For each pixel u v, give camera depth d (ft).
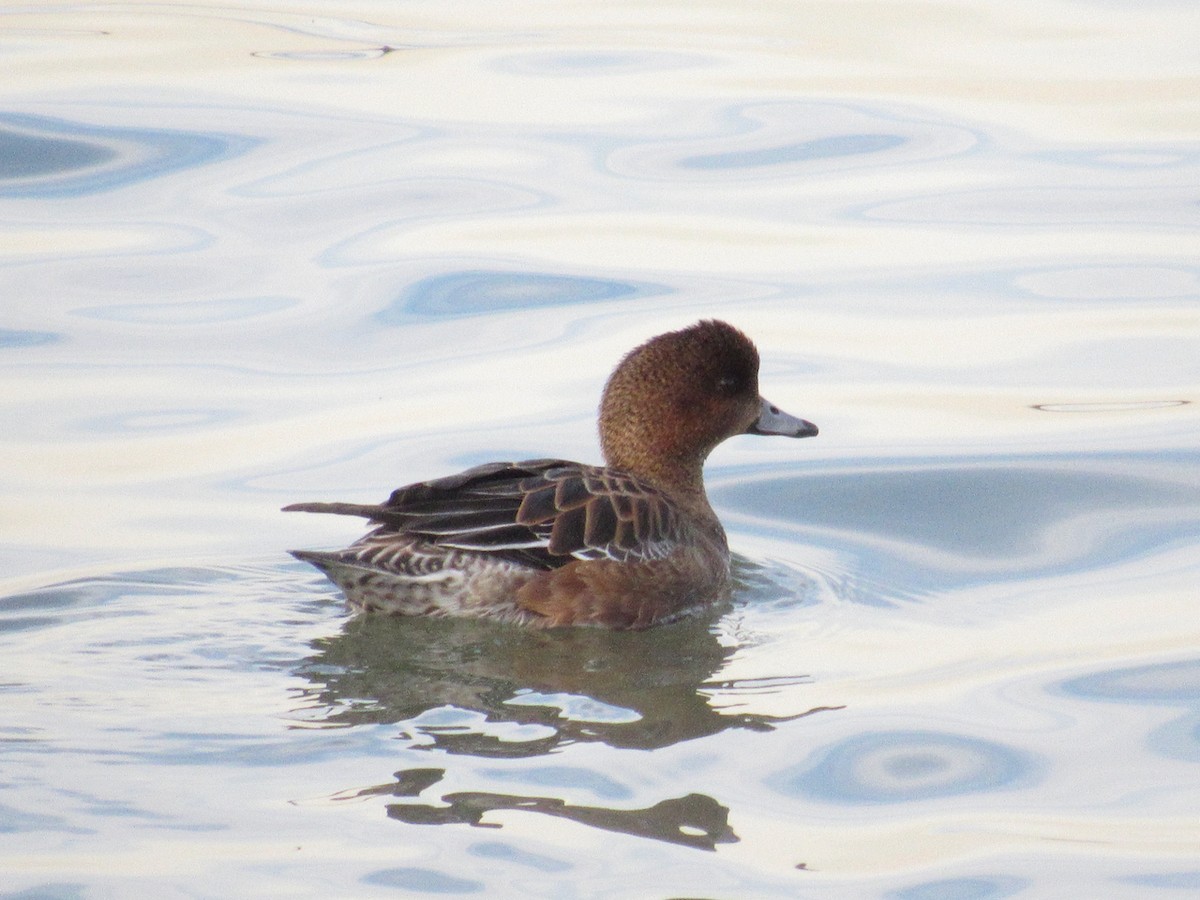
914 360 55.98
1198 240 64.59
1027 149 73.00
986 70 82.33
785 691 34.50
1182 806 29.45
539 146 72.64
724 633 38.24
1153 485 47.06
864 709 33.45
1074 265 62.80
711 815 28.73
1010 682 34.94
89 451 48.39
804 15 92.22
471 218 66.23
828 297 60.23
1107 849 27.94
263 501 45.39
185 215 65.36
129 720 31.91
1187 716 33.01
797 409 52.65
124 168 68.74
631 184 69.72
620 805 28.86
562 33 88.48
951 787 30.07
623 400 42.91
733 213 67.36
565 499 38.42
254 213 65.67
